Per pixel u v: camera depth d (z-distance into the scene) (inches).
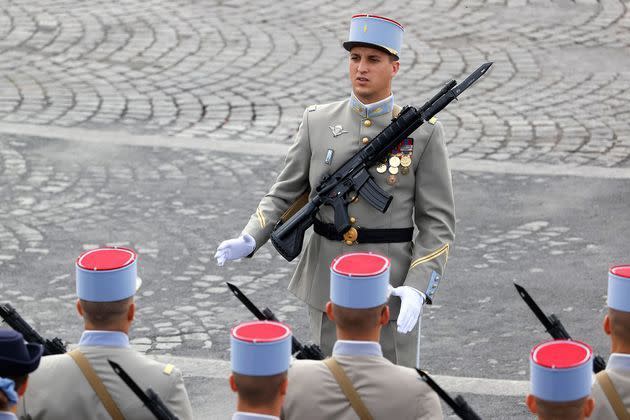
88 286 749.3
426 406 725.3
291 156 986.7
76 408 742.5
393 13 2379.4
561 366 657.0
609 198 1592.0
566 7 2402.8
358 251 952.9
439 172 953.5
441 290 1337.4
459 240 1469.0
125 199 1589.6
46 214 1539.1
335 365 731.4
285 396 727.7
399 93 1987.0
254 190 1625.2
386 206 942.4
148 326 1257.4
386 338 952.9
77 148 1761.8
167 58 2156.7
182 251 1439.5
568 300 1310.3
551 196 1599.4
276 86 2031.3
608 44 2210.9
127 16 2373.3
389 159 952.9
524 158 1738.4
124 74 2081.7
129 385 703.7
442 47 2197.3
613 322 766.5
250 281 1368.1
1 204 1566.2
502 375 1151.6
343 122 968.9
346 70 2108.8
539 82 2038.6
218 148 1774.1
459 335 1235.2
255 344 666.2
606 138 1807.3
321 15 2381.9
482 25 2306.8
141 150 1759.4
